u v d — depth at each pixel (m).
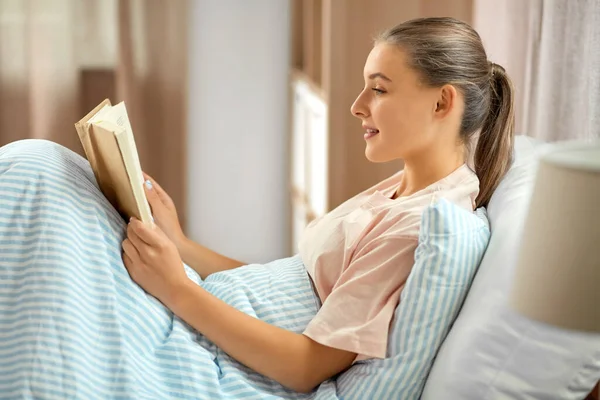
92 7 3.19
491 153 1.51
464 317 1.23
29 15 3.14
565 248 0.86
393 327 1.28
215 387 1.27
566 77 1.66
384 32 1.48
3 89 3.17
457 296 1.27
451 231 1.26
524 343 1.15
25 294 1.21
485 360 1.18
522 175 1.43
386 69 1.42
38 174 1.29
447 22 1.46
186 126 3.34
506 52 1.92
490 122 1.51
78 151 3.25
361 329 1.28
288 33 3.45
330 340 1.29
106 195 1.44
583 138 1.62
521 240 0.93
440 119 1.42
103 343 1.24
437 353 1.26
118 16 3.21
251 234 3.56
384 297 1.31
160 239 1.35
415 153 1.45
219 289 1.47
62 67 3.19
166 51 3.26
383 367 1.27
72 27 3.18
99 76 3.24
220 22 3.41
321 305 1.43
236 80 3.46
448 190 1.41
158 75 3.28
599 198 0.84
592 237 0.85
